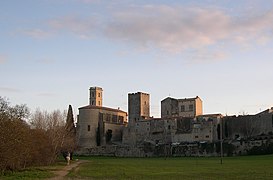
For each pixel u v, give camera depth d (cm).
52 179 6119
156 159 15575
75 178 6297
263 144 16762
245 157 14975
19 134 6950
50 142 12425
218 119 19825
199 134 19600
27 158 8700
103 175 6869
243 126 19562
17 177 6344
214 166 9244
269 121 18875
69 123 17038
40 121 15138
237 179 5712
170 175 6681
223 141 18100
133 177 6375
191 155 18475
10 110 7738
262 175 6259
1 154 6494
